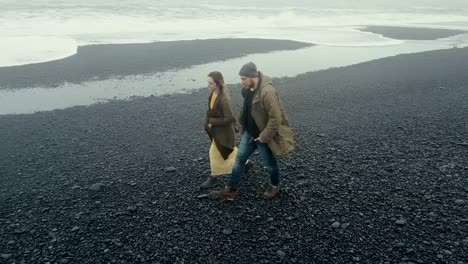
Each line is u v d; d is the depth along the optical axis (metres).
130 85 14.59
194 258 4.74
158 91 13.89
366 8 57.03
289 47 23.22
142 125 10.23
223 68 17.59
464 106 12.14
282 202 6.02
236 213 5.73
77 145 8.75
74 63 17.47
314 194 6.29
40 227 5.39
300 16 40.97
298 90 14.01
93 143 8.88
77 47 20.66
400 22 41.00
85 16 30.33
